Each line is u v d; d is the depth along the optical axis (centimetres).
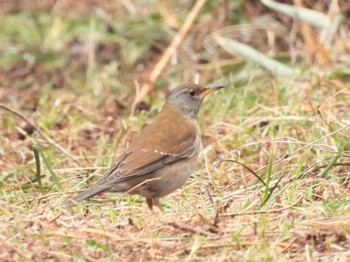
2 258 1006
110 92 1850
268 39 1912
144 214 1167
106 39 2028
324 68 1677
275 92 1585
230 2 1991
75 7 2209
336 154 1275
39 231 1074
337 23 1803
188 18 1781
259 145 1417
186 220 1110
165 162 1195
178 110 1290
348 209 1113
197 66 1870
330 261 980
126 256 1016
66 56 2016
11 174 1365
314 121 1429
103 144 1508
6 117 1677
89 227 1091
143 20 2047
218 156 1426
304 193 1179
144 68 1942
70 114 1703
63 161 1462
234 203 1188
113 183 1166
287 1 1933
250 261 979
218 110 1594
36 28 2120
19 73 1986
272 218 1104
